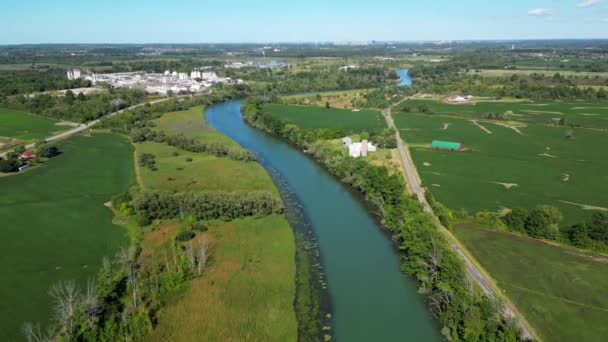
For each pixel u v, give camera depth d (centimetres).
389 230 11075
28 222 10675
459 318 6950
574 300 7444
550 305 7325
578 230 9256
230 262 9106
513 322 6600
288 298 8038
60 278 8194
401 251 10006
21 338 6512
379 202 12356
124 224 10756
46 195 12512
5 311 7156
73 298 7344
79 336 6247
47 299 7519
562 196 12481
